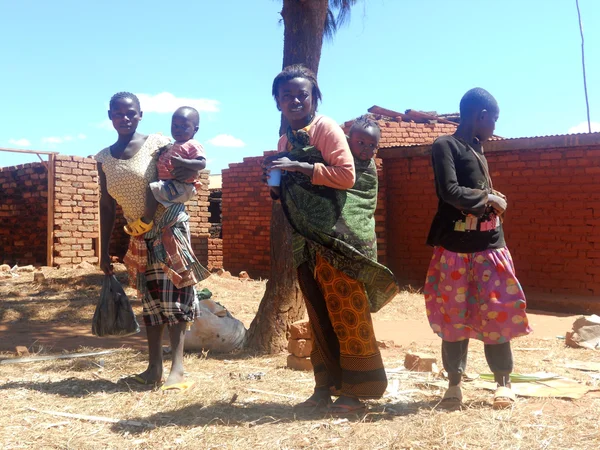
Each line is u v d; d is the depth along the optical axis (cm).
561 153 1079
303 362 531
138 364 553
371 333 369
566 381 464
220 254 1838
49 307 947
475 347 648
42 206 1617
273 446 325
